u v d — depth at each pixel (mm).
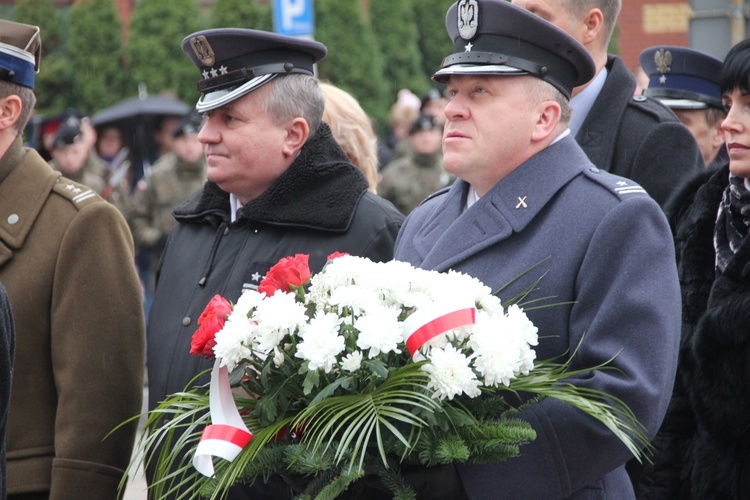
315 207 4637
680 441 4531
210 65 4668
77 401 4629
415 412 3223
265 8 23469
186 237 4992
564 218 3717
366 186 4781
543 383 3381
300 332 3344
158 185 12570
